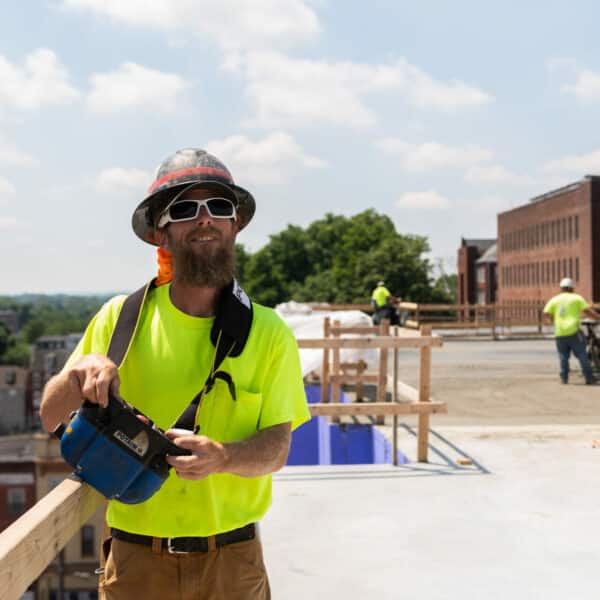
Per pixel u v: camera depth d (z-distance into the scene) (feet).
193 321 7.17
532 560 15.08
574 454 24.09
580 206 167.32
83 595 140.77
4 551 5.67
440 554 15.46
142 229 7.63
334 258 288.51
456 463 22.91
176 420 6.97
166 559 7.11
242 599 7.23
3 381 316.81
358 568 14.74
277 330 7.39
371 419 30.71
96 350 7.50
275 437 7.18
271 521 17.57
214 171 7.23
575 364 52.90
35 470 161.17
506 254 221.05
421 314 225.76
